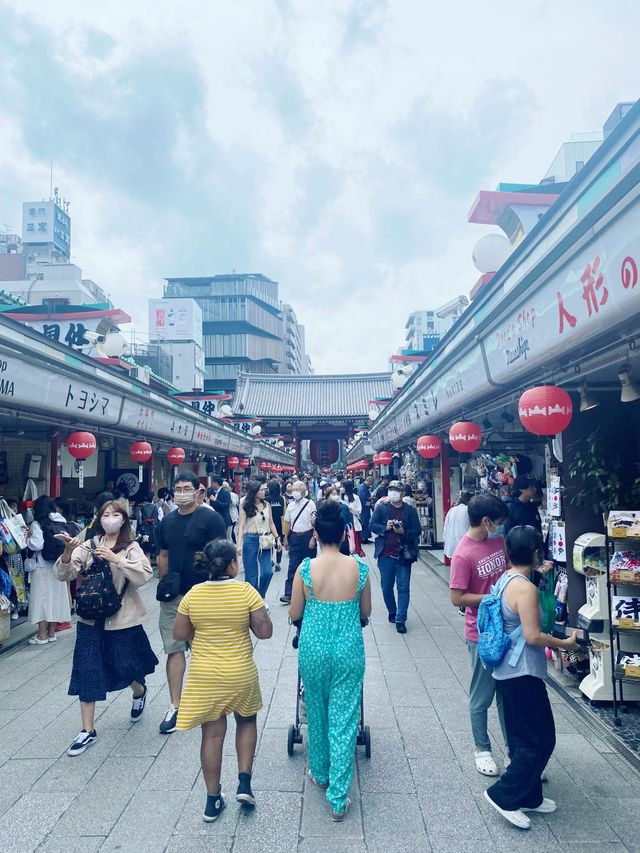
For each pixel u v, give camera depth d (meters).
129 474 11.99
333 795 3.05
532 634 2.98
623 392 4.04
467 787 3.35
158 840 2.88
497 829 2.95
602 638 4.58
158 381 15.62
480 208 6.22
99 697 3.86
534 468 8.36
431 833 2.93
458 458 12.52
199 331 51.56
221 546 3.25
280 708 4.52
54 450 7.96
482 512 3.66
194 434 13.62
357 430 37.53
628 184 2.73
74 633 6.81
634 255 2.87
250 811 3.13
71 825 3.01
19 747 3.91
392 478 18.80
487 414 8.34
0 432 7.66
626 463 5.03
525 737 3.02
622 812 3.08
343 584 3.34
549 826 2.97
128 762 3.69
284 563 11.79
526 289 4.29
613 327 3.43
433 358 8.48
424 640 6.33
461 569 3.64
